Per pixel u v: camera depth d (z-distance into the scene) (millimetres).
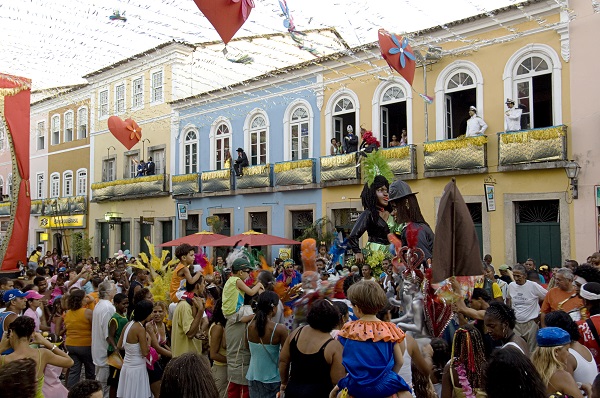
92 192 30953
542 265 13867
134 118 27844
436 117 16891
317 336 4469
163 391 3059
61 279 12594
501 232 15359
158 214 26969
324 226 19141
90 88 30906
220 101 23875
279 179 20984
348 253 7242
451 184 4840
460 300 4699
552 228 14688
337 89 19547
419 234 5770
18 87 17781
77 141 32375
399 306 5656
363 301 3785
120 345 6488
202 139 24891
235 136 23438
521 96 15281
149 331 6504
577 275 6207
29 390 3115
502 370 2916
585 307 5625
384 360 3682
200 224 24641
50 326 9656
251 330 5641
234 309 6129
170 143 26250
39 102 34656
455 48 16391
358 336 3725
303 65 19641
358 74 18906
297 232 21094
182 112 25719
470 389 3994
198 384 3018
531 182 14836
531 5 14773
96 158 31000
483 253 15773
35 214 35094
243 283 6227
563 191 14266
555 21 14555
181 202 25547
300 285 6438
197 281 7148
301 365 4430
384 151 17672
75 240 30594
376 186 7047
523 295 8156
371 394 3611
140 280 10242
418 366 4219
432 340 4797
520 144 14711
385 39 11352
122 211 29234
